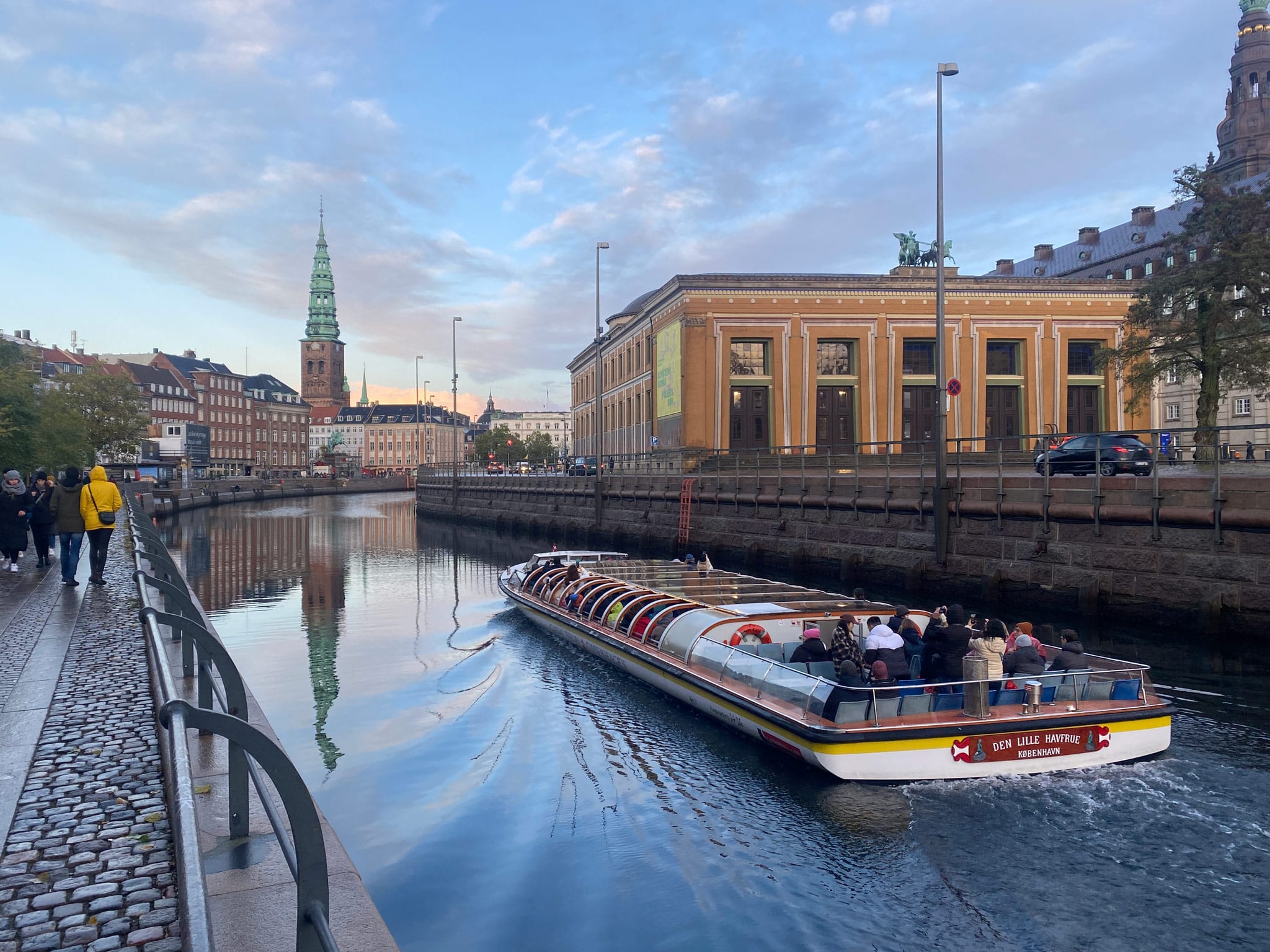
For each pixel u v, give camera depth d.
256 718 9.05
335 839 6.57
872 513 27.47
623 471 52.88
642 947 7.46
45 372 106.69
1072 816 9.70
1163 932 7.51
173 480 92.75
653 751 12.55
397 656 19.34
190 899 2.83
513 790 11.09
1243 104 98.75
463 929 7.79
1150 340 34.41
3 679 9.89
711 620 14.59
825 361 49.50
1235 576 17.80
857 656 12.85
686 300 47.47
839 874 8.67
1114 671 11.53
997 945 7.40
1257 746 12.02
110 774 6.96
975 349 49.78
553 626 21.11
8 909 4.80
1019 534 22.39
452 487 75.56
